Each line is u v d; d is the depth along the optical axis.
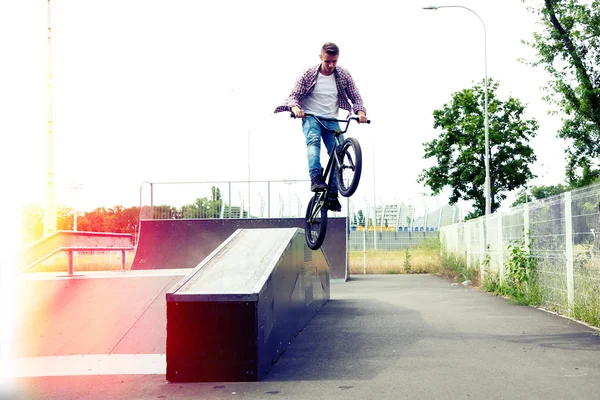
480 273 18.33
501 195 34.38
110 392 5.86
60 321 8.65
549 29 26.67
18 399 5.67
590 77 26.36
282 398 5.38
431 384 5.65
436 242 30.23
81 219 72.69
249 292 6.24
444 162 35.28
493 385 5.52
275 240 8.75
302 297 9.80
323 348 7.89
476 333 8.67
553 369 6.12
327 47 6.90
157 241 23.69
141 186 24.06
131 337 8.12
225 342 6.21
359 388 5.62
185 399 5.48
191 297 6.29
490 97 34.50
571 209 10.24
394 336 8.63
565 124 27.14
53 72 20.17
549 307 11.42
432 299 14.43
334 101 7.14
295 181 24.22
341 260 23.39
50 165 19.94
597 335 8.21
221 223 23.69
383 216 52.97
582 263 9.80
